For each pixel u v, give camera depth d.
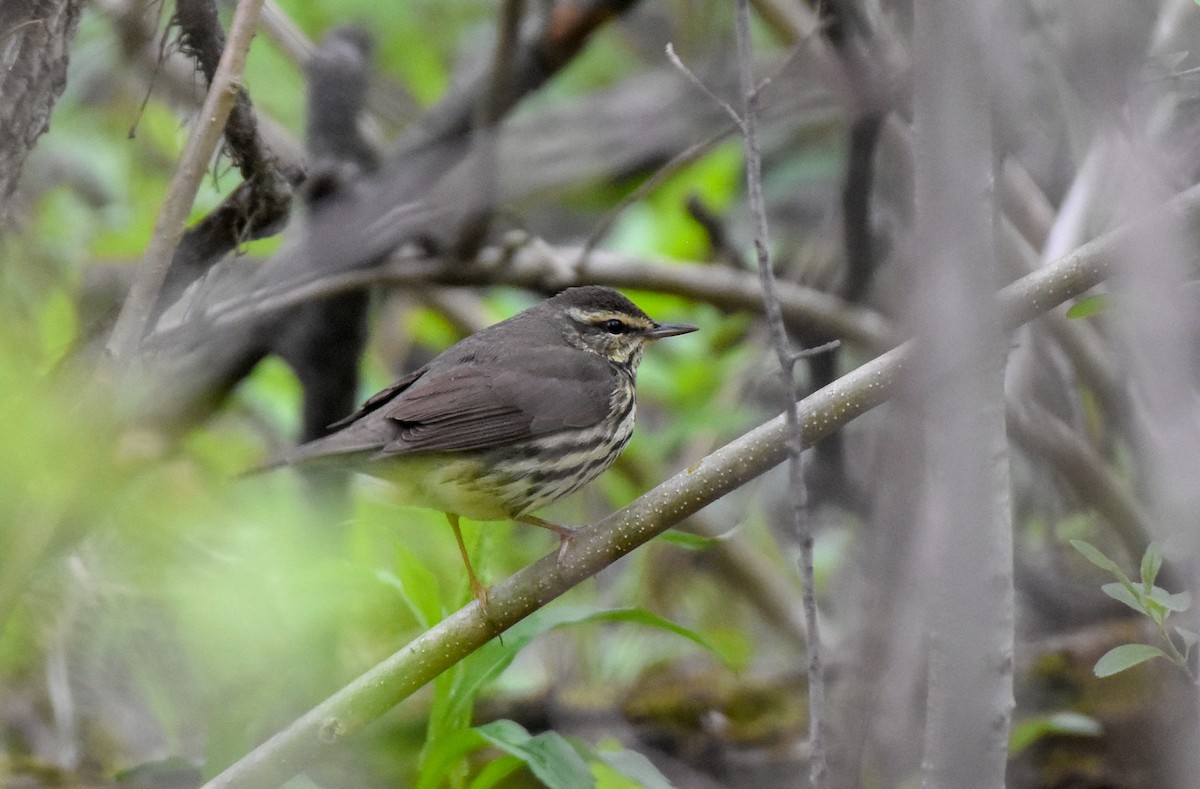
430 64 16.17
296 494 12.33
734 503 14.86
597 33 13.44
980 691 6.91
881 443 11.56
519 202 14.30
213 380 11.39
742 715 12.77
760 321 13.71
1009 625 6.97
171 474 11.38
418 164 12.27
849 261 12.59
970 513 6.82
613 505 14.99
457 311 14.94
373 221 12.04
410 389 10.69
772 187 15.70
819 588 14.95
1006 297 7.39
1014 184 11.92
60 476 7.54
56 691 11.48
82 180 15.01
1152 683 11.18
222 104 7.85
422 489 10.43
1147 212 6.99
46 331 11.52
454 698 8.91
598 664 13.72
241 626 9.17
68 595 11.06
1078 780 11.22
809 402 7.97
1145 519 11.59
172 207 7.79
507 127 13.79
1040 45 10.29
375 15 15.66
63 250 13.39
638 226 15.38
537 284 12.92
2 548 7.53
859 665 10.92
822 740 6.88
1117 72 7.95
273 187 9.14
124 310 7.72
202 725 11.30
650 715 12.79
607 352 11.90
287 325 12.50
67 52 8.27
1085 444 12.38
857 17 10.88
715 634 14.02
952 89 6.70
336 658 10.38
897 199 12.31
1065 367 12.80
